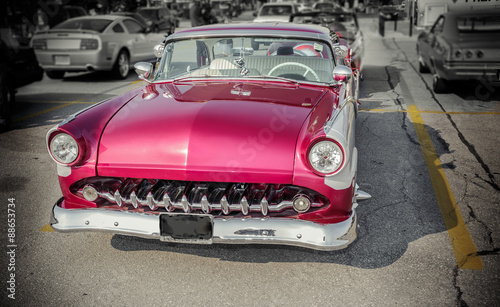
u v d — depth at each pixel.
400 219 3.58
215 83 3.52
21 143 5.58
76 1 14.77
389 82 9.09
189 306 2.58
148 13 15.34
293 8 16.17
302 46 3.74
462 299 2.60
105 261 3.03
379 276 2.84
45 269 2.92
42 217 3.66
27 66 6.76
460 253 3.08
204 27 4.08
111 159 2.73
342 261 3.01
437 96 7.88
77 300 2.62
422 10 7.69
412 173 4.52
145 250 3.16
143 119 2.88
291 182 2.58
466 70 6.93
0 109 5.99
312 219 2.67
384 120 6.42
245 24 4.09
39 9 9.79
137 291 2.72
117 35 10.02
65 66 9.39
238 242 2.60
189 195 2.68
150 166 2.66
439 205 3.82
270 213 2.68
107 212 2.74
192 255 3.10
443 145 5.35
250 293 2.69
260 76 3.53
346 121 2.79
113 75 10.02
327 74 3.63
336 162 2.53
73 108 7.32
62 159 2.75
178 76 3.80
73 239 3.30
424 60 9.09
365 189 4.15
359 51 8.98
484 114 6.66
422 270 2.89
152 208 2.70
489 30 6.75
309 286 2.75
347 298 2.63
